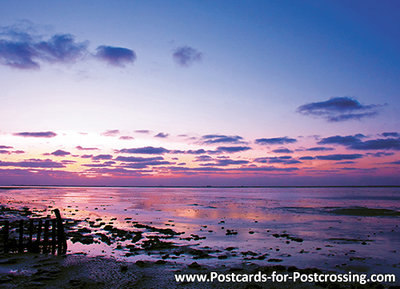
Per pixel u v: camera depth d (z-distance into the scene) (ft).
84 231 91.66
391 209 174.50
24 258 55.26
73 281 42.06
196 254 61.82
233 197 368.48
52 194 417.28
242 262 55.72
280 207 196.95
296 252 65.21
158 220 125.70
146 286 41.34
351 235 87.76
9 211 145.38
